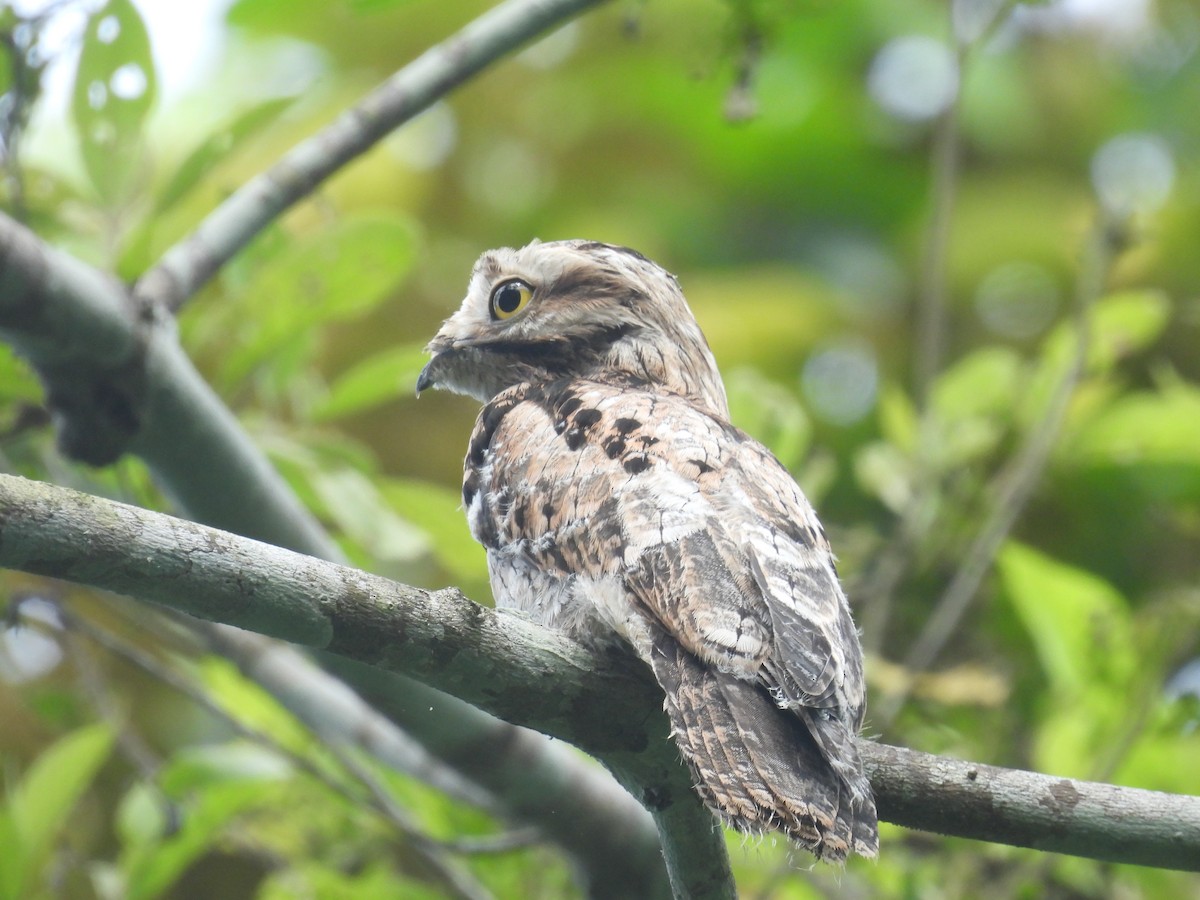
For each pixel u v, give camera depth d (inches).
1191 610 435.5
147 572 243.4
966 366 518.6
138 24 378.3
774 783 255.6
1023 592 448.8
